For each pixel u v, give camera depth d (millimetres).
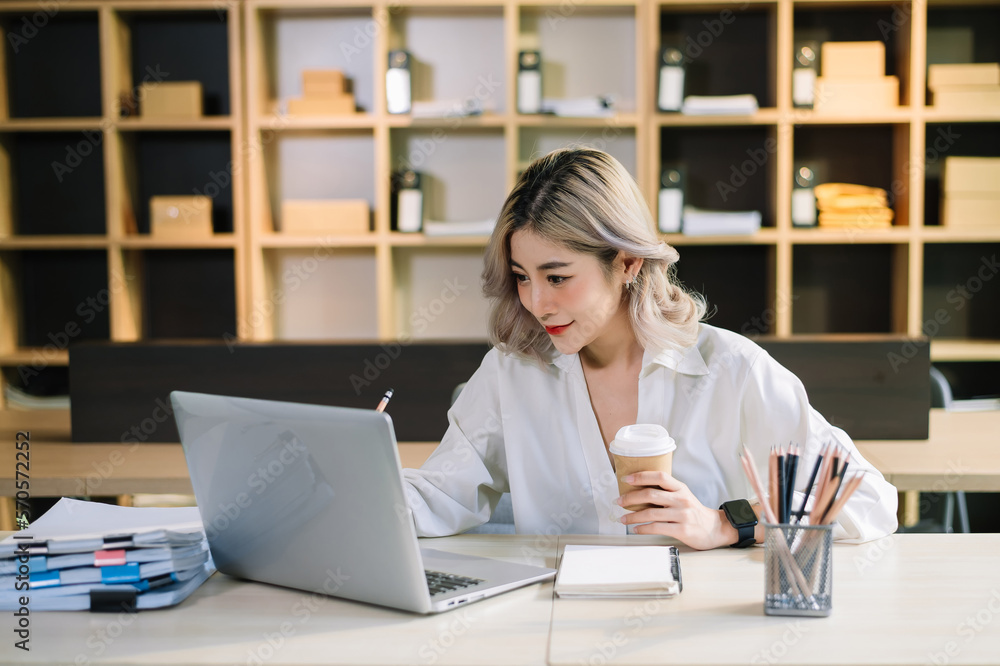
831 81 3375
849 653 895
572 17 3654
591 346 1474
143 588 1086
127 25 3652
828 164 3625
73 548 1075
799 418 1399
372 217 3789
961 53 3551
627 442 1177
